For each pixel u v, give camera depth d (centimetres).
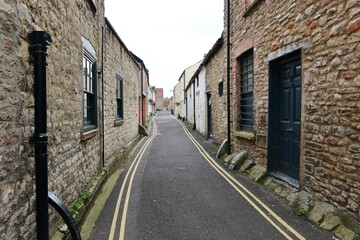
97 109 576
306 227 328
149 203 429
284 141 495
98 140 584
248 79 663
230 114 761
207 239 310
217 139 1015
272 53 493
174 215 380
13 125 216
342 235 293
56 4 333
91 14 527
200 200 436
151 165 717
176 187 510
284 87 493
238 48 680
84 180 463
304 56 388
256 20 566
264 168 536
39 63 248
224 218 365
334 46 327
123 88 966
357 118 292
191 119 2062
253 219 358
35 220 259
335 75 326
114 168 691
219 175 589
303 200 376
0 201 193
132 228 342
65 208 272
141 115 1722
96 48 573
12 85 215
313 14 368
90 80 552
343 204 315
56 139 330
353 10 296
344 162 313
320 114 355
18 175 225
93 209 410
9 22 211
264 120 536
